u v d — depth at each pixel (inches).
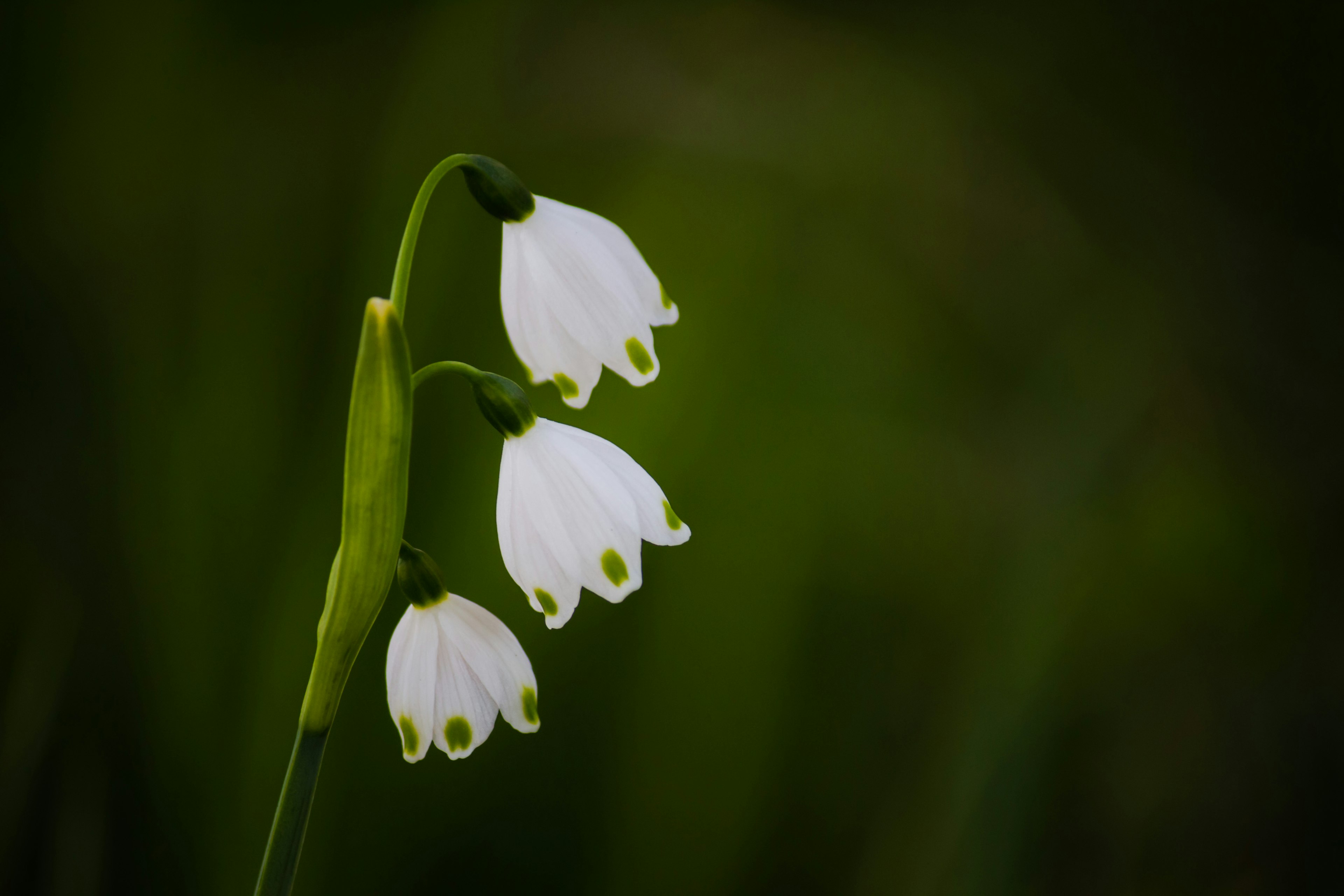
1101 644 21.3
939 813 18.7
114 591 18.4
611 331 14.0
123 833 17.2
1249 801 20.7
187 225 22.0
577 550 13.9
